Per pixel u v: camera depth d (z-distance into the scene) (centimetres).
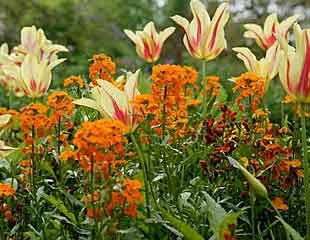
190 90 375
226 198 263
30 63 329
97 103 258
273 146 272
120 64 996
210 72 800
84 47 1103
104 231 226
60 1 1164
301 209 273
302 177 280
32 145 275
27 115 270
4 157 318
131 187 225
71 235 262
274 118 530
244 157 277
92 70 332
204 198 275
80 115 354
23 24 1145
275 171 271
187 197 259
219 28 339
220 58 1000
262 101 314
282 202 261
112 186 227
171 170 280
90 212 230
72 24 1148
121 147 227
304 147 233
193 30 341
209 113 346
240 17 1194
